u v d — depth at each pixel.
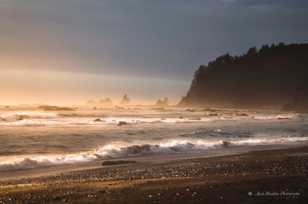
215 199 11.35
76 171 20.95
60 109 112.19
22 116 68.06
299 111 174.12
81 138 39.31
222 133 46.19
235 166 20.11
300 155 25.22
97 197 12.27
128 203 11.34
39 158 24.70
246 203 10.87
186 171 19.03
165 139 39.62
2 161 23.34
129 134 44.44
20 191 13.73
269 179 13.79
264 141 38.34
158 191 12.67
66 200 12.08
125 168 21.53
